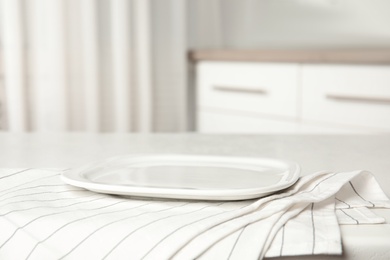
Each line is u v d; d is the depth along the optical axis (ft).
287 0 8.78
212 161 1.98
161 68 8.16
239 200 1.46
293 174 1.63
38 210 1.35
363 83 6.15
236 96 7.45
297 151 2.38
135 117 8.03
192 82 8.68
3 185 1.65
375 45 7.94
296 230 1.20
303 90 6.68
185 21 8.14
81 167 1.75
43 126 7.23
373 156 2.26
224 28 9.05
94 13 7.37
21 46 6.91
